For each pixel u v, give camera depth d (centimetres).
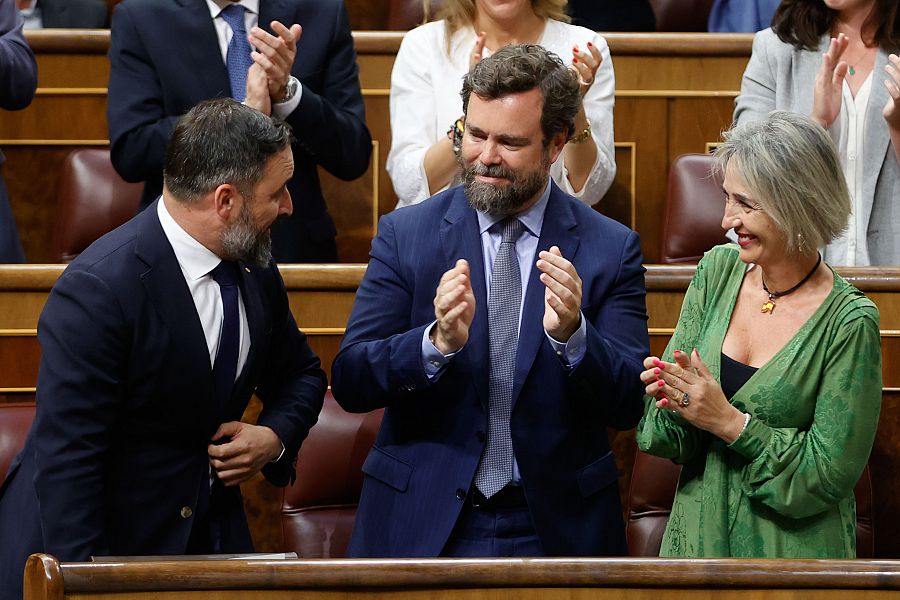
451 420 777
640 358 789
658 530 971
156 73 1133
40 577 578
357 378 777
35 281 1038
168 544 783
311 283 1042
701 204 1220
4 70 1169
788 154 754
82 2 1509
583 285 795
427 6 1226
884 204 1144
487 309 790
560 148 805
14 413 935
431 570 610
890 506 1026
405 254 808
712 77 1356
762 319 787
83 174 1280
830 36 1171
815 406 762
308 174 1150
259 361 819
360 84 1263
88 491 747
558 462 775
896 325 1030
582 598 616
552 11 1162
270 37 1048
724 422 752
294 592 605
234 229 778
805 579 617
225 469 797
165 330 769
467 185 785
